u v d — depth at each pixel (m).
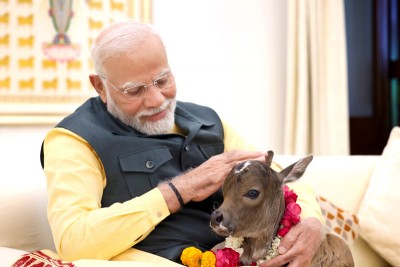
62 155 1.57
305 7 3.28
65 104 2.68
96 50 1.64
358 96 4.10
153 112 1.65
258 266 1.38
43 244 1.83
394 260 2.02
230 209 1.31
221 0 3.21
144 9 2.90
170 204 1.49
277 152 3.46
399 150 2.16
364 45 4.09
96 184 1.58
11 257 1.52
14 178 1.89
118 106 1.66
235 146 1.90
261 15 3.36
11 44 2.55
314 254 1.47
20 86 2.57
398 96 4.07
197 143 1.77
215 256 1.40
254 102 3.37
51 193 1.54
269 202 1.37
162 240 1.57
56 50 2.65
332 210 2.03
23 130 2.61
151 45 1.62
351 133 4.01
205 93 3.19
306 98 3.30
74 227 1.44
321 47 3.32
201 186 1.50
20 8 2.56
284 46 3.45
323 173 2.21
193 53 3.13
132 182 1.61
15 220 1.76
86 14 2.72
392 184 2.09
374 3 4.05
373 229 2.04
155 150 1.65
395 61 3.96
